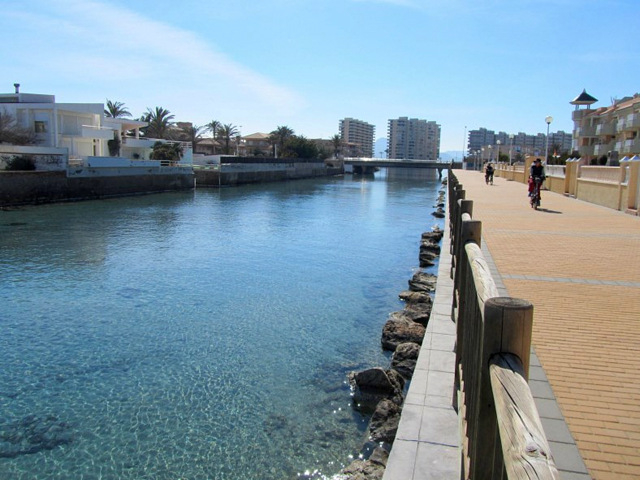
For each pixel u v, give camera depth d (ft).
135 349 35.81
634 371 17.47
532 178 71.20
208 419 26.45
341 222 107.96
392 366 30.96
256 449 23.68
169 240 80.53
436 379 19.65
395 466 14.24
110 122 199.52
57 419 26.48
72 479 21.67
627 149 187.42
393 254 71.87
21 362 33.60
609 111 214.90
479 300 9.27
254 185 236.02
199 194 177.27
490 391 7.79
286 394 29.09
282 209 133.80
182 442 24.40
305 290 51.47
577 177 88.02
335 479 20.77
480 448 8.15
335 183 284.41
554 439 13.24
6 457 23.16
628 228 51.49
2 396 28.94
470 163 409.49
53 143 173.99
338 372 32.01
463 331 15.26
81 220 102.22
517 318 7.14
